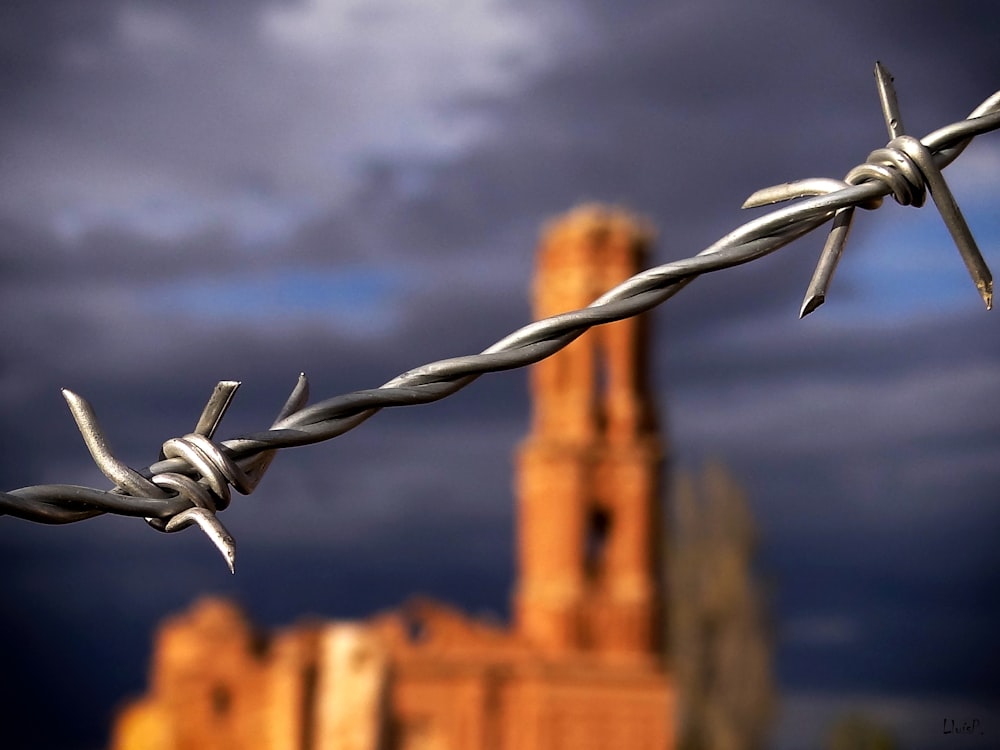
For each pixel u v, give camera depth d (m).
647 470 44.69
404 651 40.91
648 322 46.31
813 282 1.61
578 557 43.72
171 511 1.35
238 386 1.38
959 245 1.63
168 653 39.72
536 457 44.59
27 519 1.30
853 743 50.12
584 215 44.50
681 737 45.94
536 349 1.57
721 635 47.00
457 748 40.59
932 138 1.63
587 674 42.00
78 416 1.34
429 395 1.52
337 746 35.12
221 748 38.78
